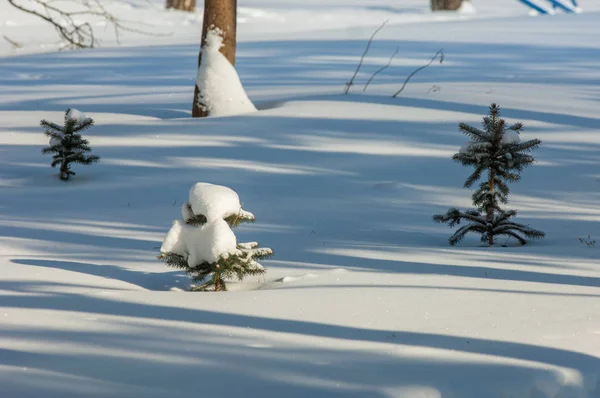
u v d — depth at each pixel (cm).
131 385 551
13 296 786
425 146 1711
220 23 2081
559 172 1532
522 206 1330
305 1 6956
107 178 1545
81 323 690
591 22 4738
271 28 5397
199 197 842
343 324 689
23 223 1228
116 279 886
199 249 842
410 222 1248
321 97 2162
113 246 1070
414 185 1466
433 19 5950
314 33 4669
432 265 933
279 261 969
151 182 1508
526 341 648
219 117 2002
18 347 625
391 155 1653
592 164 1580
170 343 637
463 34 4247
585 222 1220
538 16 5350
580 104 2075
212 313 724
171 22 5472
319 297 779
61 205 1363
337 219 1255
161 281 887
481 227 1093
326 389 544
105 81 2855
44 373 570
